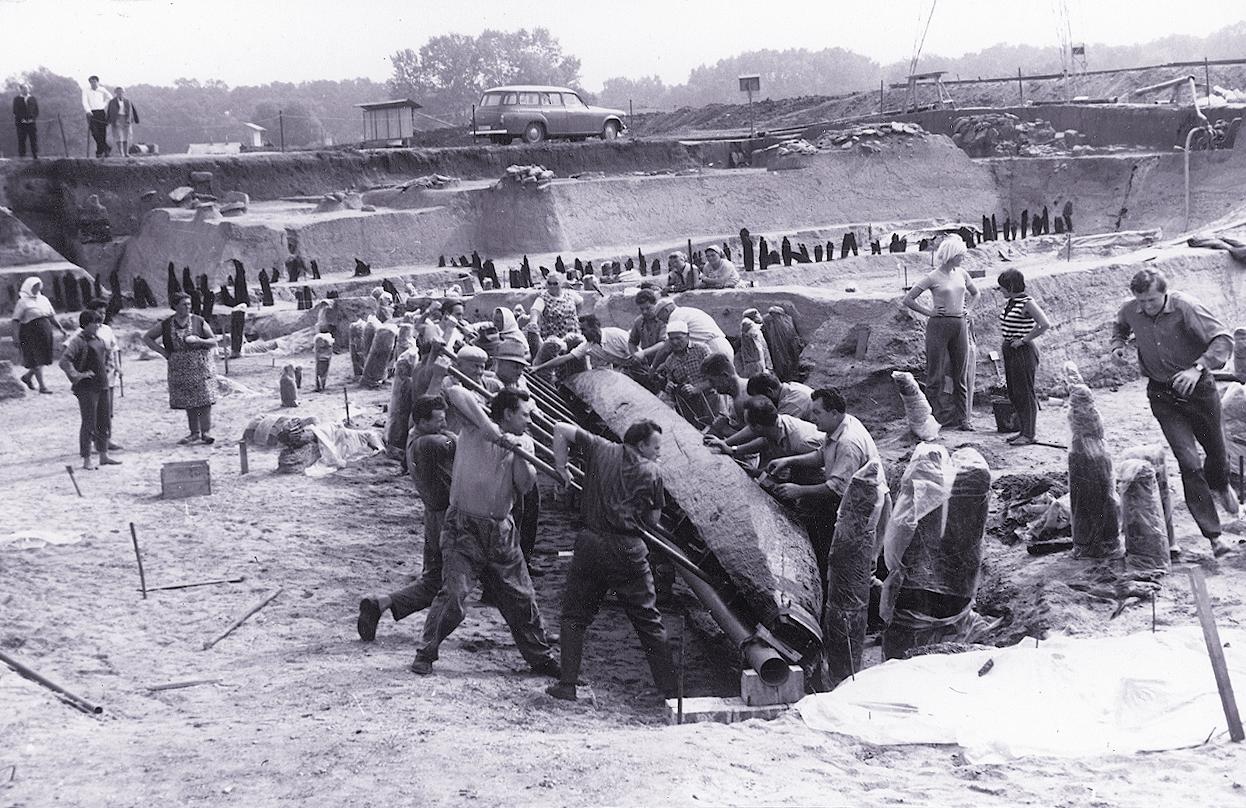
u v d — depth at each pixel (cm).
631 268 3391
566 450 753
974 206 4994
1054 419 1391
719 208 4666
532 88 5322
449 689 727
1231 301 1692
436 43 14938
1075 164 4862
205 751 586
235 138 14350
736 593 823
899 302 1529
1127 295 1611
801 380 1609
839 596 815
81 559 1017
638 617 776
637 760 562
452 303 1415
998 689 637
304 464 1377
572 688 738
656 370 1336
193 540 1086
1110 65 17162
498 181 4466
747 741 603
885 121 6138
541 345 1473
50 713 659
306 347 2636
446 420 1002
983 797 508
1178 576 837
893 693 644
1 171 4325
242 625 864
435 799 515
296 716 659
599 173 5209
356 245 4116
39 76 9044
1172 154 4534
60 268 3578
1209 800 490
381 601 823
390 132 5647
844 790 520
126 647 810
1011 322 1260
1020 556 941
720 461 961
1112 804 493
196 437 1552
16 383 2047
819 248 3338
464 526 760
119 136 4691
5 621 845
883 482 815
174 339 1522
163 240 4256
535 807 503
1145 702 606
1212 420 884
